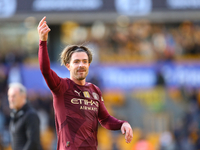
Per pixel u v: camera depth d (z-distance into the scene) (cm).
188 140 4603
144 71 4903
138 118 5094
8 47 5119
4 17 4594
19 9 4584
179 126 4812
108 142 4656
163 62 4919
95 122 1322
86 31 5175
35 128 1822
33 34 5156
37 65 4975
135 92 5044
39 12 4588
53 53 5166
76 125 1263
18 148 1845
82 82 1341
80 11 4591
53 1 4603
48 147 4569
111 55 5056
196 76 4906
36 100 4875
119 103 5009
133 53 5066
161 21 4931
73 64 1312
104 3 4603
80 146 1248
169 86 4916
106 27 5144
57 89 1265
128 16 4672
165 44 5066
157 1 4616
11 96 1845
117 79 4894
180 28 5122
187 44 5112
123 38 5097
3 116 4650
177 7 4619
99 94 1392
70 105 1278
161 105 5056
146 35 5106
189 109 4997
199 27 5125
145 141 4406
